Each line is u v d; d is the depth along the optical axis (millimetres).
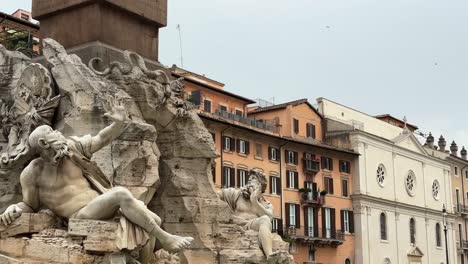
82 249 9758
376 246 71312
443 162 86250
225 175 53969
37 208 10508
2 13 36625
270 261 14578
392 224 74688
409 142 79688
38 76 13516
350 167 70375
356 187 69938
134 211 9914
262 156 58875
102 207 9969
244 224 15711
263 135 58375
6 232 9898
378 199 72125
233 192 16578
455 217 88375
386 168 74688
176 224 14516
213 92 58469
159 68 16062
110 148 12789
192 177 14820
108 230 9812
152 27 16312
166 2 16609
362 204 69750
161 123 14625
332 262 66125
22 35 30297
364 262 69062
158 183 13242
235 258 14422
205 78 61469
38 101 13336
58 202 10305
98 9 14922
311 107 68438
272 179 59938
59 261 9562
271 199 59500
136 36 15820
